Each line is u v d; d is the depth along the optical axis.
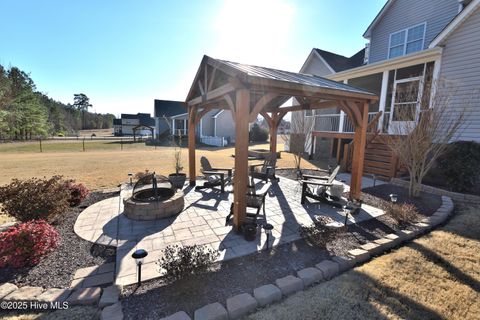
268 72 4.16
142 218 4.07
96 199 5.21
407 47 10.37
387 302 2.19
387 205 4.59
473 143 5.82
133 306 2.08
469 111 6.48
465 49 7.09
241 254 3.01
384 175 7.65
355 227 3.92
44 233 2.86
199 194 5.72
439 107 5.84
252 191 4.52
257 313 2.05
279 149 19.83
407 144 5.76
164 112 29.67
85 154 14.68
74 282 2.41
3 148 18.25
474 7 6.65
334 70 12.77
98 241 3.31
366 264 2.86
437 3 9.23
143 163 10.97
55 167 9.62
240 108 3.45
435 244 3.32
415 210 4.45
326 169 9.62
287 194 5.92
